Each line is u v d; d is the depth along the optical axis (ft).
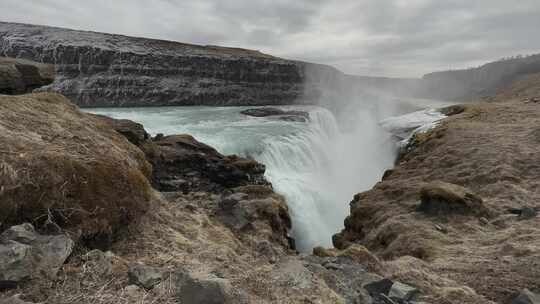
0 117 14.51
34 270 9.21
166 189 51.44
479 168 46.26
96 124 21.65
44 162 12.16
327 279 14.48
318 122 143.23
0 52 190.39
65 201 12.06
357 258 19.75
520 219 30.48
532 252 21.63
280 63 244.42
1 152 11.51
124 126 49.26
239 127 109.40
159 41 242.58
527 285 17.08
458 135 63.72
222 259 13.80
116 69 182.09
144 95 184.14
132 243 13.89
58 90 163.22
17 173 11.12
